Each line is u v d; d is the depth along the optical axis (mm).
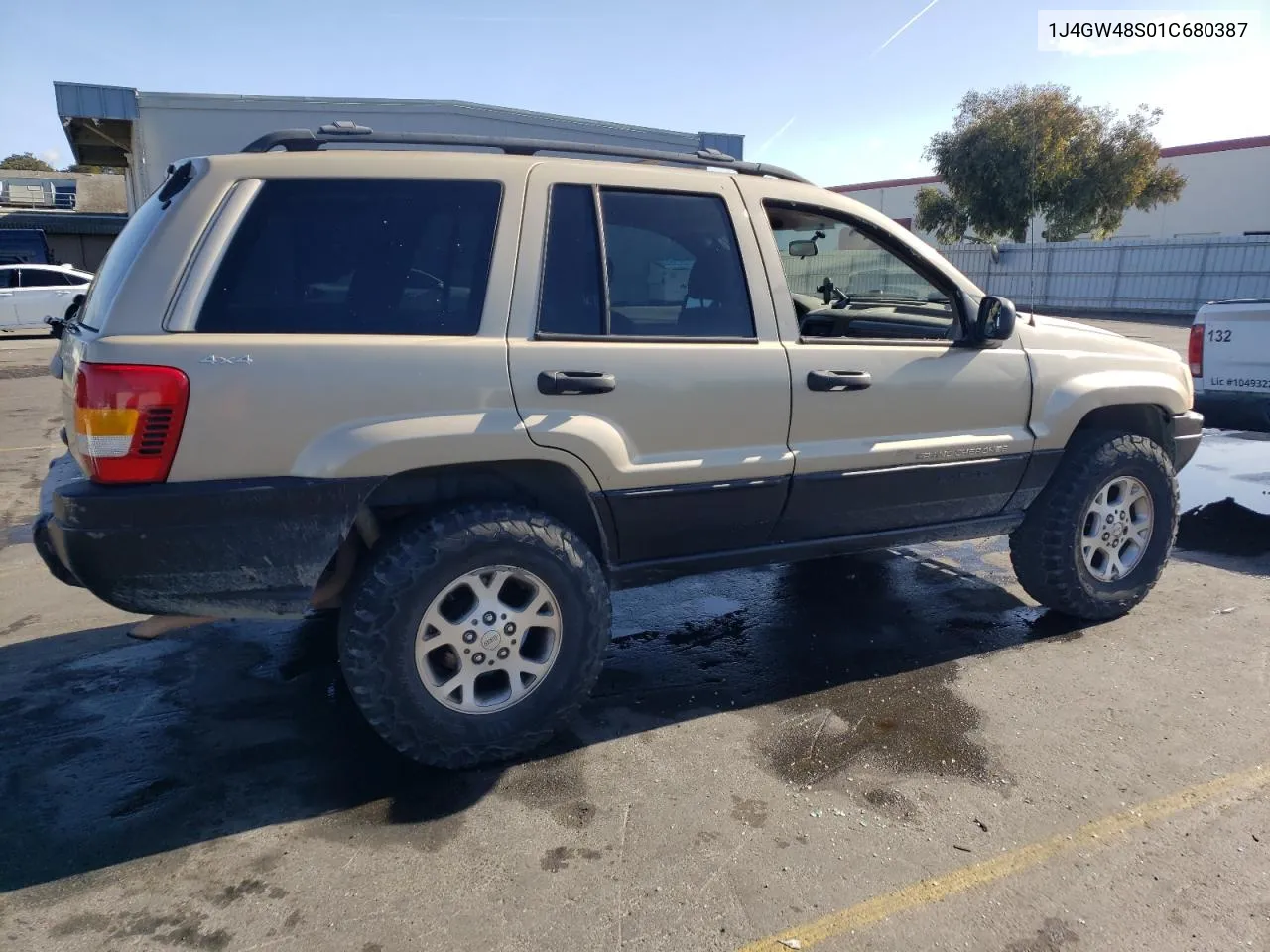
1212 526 5742
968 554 5195
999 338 3498
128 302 2451
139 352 2398
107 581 2459
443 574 2711
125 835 2582
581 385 2820
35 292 19297
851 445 3363
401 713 2723
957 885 2367
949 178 30812
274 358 2504
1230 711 3291
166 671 3656
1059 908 2277
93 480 2451
